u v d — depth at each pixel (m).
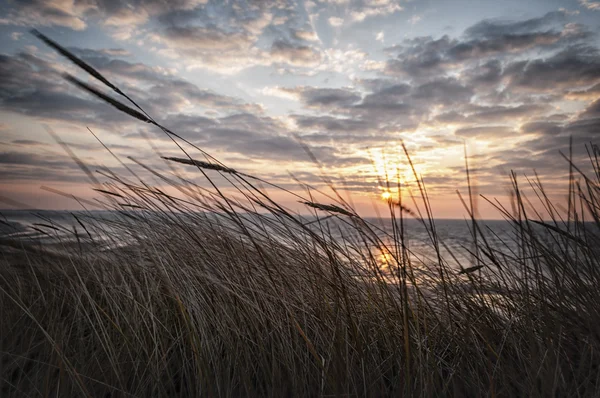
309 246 2.50
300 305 2.45
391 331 2.23
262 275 2.51
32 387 1.81
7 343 2.14
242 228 2.17
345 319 2.23
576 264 2.14
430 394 1.66
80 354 2.03
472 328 2.19
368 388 1.87
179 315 2.53
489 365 1.83
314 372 2.06
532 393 1.63
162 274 2.35
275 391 1.86
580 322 1.98
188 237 2.78
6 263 2.78
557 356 1.64
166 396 1.87
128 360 2.15
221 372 2.06
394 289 2.46
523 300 2.22
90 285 2.97
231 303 2.45
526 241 2.13
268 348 2.32
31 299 2.73
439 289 2.52
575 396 1.70
